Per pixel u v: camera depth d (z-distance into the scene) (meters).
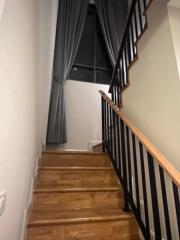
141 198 1.80
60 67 3.68
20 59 1.05
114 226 1.62
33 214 1.69
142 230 1.45
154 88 1.73
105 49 4.62
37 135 2.09
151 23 1.84
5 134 0.83
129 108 2.23
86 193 1.94
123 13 4.67
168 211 1.33
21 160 1.21
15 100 0.98
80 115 3.85
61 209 1.83
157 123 1.65
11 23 0.85
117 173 2.13
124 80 2.47
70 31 4.02
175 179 1.06
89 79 4.27
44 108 2.83
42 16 2.15
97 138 3.84
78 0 4.32
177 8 1.64
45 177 2.12
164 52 1.61
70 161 2.52
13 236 1.08
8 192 0.92
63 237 1.50
